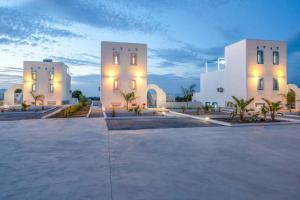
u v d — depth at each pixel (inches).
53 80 1323.8
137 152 227.8
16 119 562.6
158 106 1034.1
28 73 1293.1
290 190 136.2
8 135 327.0
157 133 346.0
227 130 379.9
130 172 167.3
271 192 133.3
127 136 319.3
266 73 881.5
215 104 1081.4
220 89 1016.2
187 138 305.6
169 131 366.0
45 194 129.8
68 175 160.9
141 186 141.4
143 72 948.0
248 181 150.5
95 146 254.8
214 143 273.3
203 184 144.9
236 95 920.9
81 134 335.3
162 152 228.1
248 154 221.3
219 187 140.3
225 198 125.3
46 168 176.6
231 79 954.7
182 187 140.1
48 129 385.7
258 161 197.2
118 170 171.9
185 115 659.4
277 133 349.4
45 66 1315.2
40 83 1306.6
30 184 144.5
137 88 941.2
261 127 417.7
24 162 192.7
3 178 155.3
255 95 869.8
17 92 1486.2
